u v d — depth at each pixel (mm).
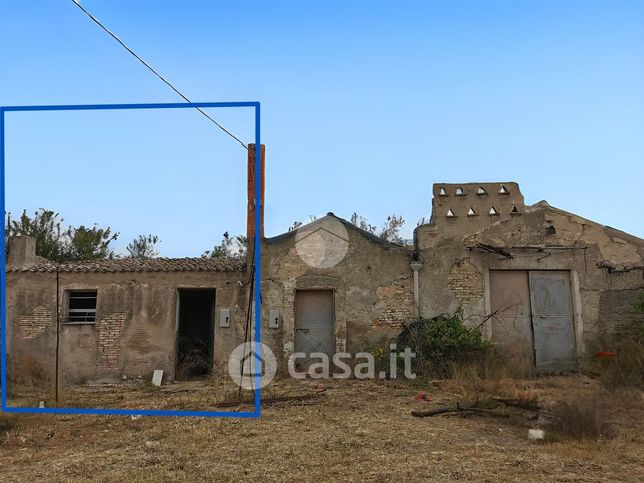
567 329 16062
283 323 16000
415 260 16156
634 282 16094
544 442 7941
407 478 6262
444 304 15992
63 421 9672
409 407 10562
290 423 9156
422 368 14492
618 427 8750
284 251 16344
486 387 12406
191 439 8102
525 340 15945
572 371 15734
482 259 16188
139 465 6816
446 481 6164
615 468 6668
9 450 7785
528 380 14125
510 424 9125
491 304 16109
